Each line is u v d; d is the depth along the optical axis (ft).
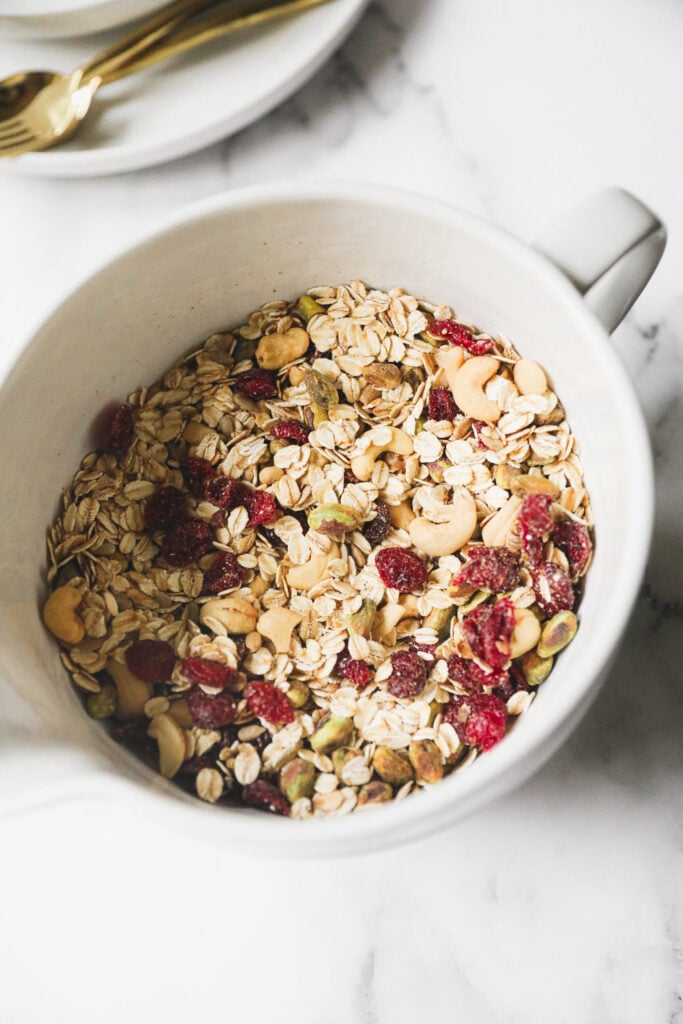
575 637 1.50
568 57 1.98
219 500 1.63
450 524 1.59
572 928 1.78
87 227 1.98
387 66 1.99
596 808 1.80
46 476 1.62
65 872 1.82
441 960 1.78
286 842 1.32
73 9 1.83
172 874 1.81
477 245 1.49
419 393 1.64
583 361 1.47
